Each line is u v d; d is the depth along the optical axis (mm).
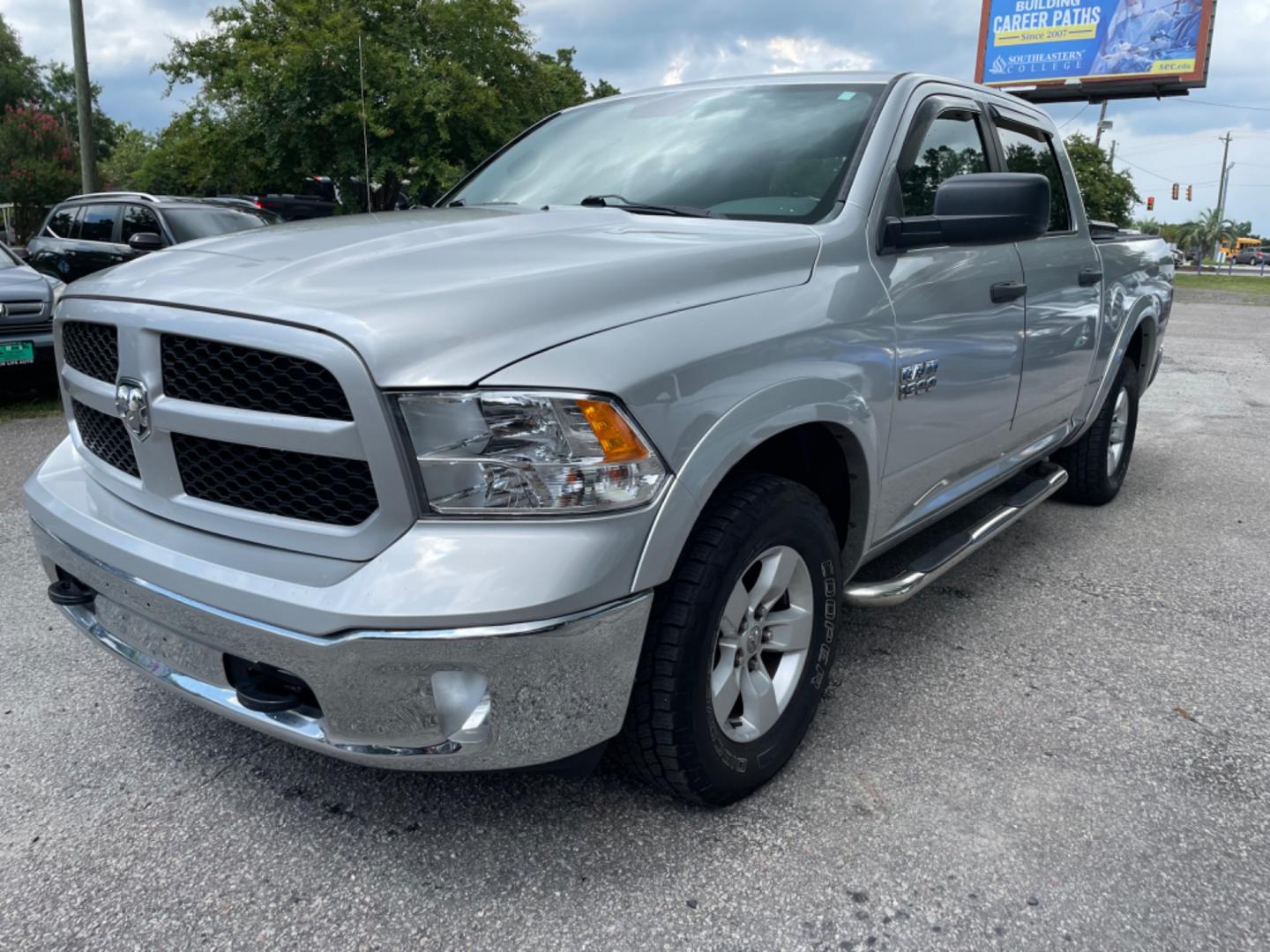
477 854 2191
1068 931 1954
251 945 1924
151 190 24016
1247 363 11359
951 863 2154
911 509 3000
